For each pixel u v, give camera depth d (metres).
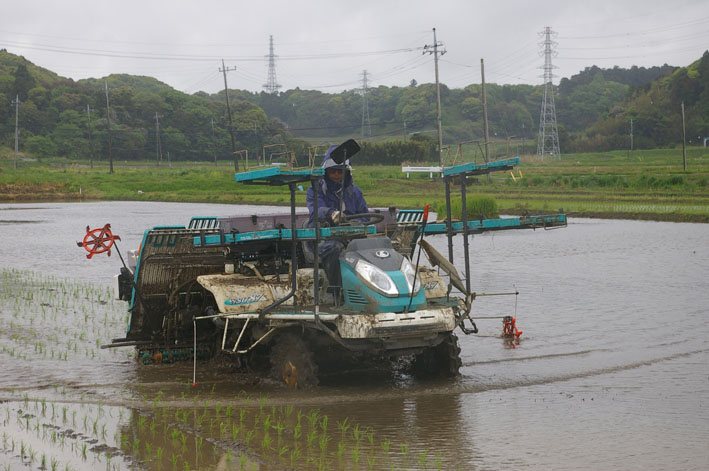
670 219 32.53
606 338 10.55
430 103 172.75
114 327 11.80
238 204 52.44
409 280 7.98
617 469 5.76
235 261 9.23
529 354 9.75
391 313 7.74
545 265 18.50
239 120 146.25
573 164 96.38
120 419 7.25
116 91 154.88
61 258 21.41
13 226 33.25
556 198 44.09
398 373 8.95
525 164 97.81
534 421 7.02
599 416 7.14
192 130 151.62
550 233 27.30
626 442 6.38
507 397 7.86
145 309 9.64
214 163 138.75
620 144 150.00
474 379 8.59
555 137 127.12
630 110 159.25
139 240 25.52
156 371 9.24
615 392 7.98
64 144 139.00
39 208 49.84
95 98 153.38
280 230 8.11
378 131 180.62
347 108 189.62
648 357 9.41
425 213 7.64
